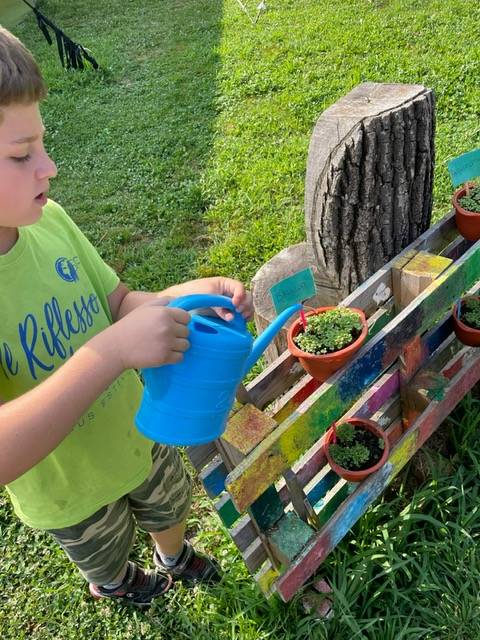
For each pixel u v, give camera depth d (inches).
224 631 75.0
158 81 254.1
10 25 375.2
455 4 245.3
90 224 167.9
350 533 78.9
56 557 88.5
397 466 74.1
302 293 65.6
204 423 45.0
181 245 151.7
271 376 70.1
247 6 318.0
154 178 182.9
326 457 73.1
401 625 71.3
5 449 39.1
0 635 81.5
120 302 63.1
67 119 238.8
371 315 80.3
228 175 169.2
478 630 69.7
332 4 286.0
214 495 67.6
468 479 82.7
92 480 59.4
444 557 76.4
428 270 77.6
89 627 80.7
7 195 42.4
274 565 67.7
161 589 81.4
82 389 39.6
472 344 83.0
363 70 209.5
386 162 78.9
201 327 43.2
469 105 173.2
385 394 79.0
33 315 51.1
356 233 83.9
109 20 355.3
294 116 194.7
